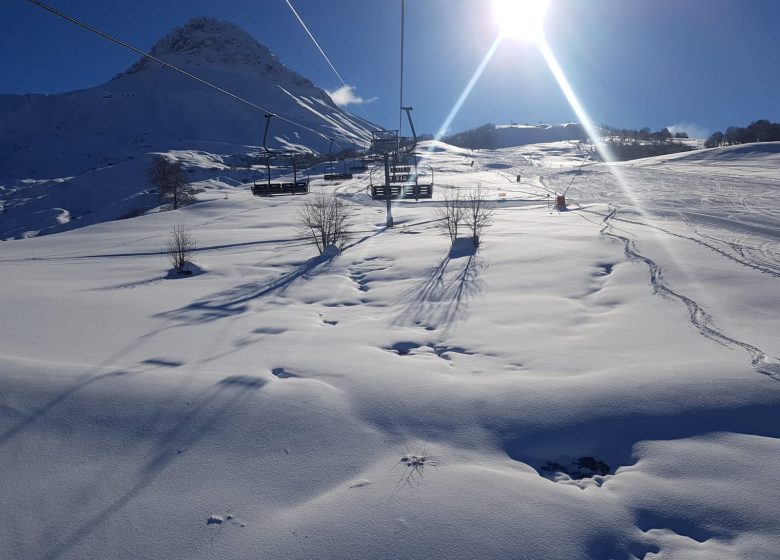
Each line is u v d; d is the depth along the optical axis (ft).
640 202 111.65
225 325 32.83
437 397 19.94
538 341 27.17
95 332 30.55
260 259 69.31
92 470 15.49
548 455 16.58
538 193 153.48
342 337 29.53
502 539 12.34
